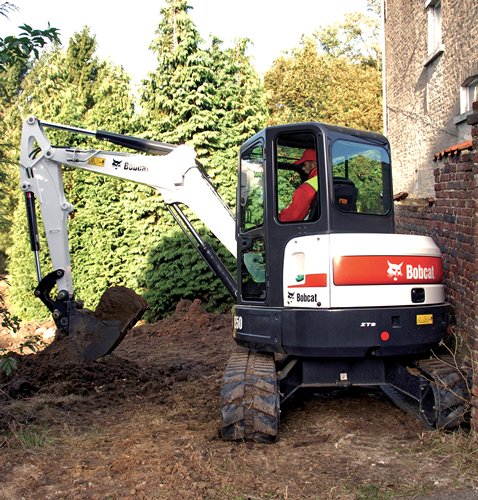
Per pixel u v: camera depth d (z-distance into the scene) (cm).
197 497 446
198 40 1434
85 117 1855
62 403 707
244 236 658
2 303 705
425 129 1355
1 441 568
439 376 571
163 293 1408
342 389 740
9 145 688
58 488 472
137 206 1477
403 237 611
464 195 688
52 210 836
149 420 652
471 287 658
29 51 541
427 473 487
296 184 627
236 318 652
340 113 2972
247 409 559
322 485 471
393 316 587
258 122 1479
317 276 583
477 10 1044
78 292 1564
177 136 1423
